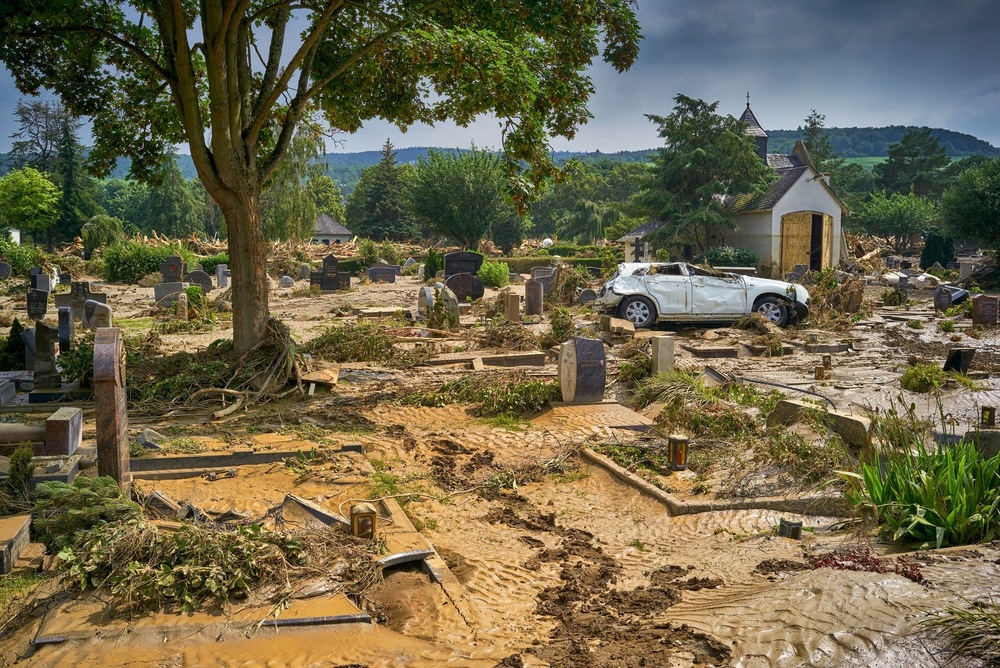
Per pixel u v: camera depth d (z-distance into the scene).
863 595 4.36
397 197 96.00
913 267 53.72
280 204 60.75
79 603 4.77
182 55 12.23
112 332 6.63
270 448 8.93
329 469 8.36
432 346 17.17
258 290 13.15
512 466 8.93
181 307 24.53
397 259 61.50
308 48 13.22
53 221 78.31
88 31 13.38
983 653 3.61
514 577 5.73
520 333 17.48
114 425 6.52
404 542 6.04
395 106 17.03
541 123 14.62
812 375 14.40
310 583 5.11
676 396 10.49
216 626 4.55
